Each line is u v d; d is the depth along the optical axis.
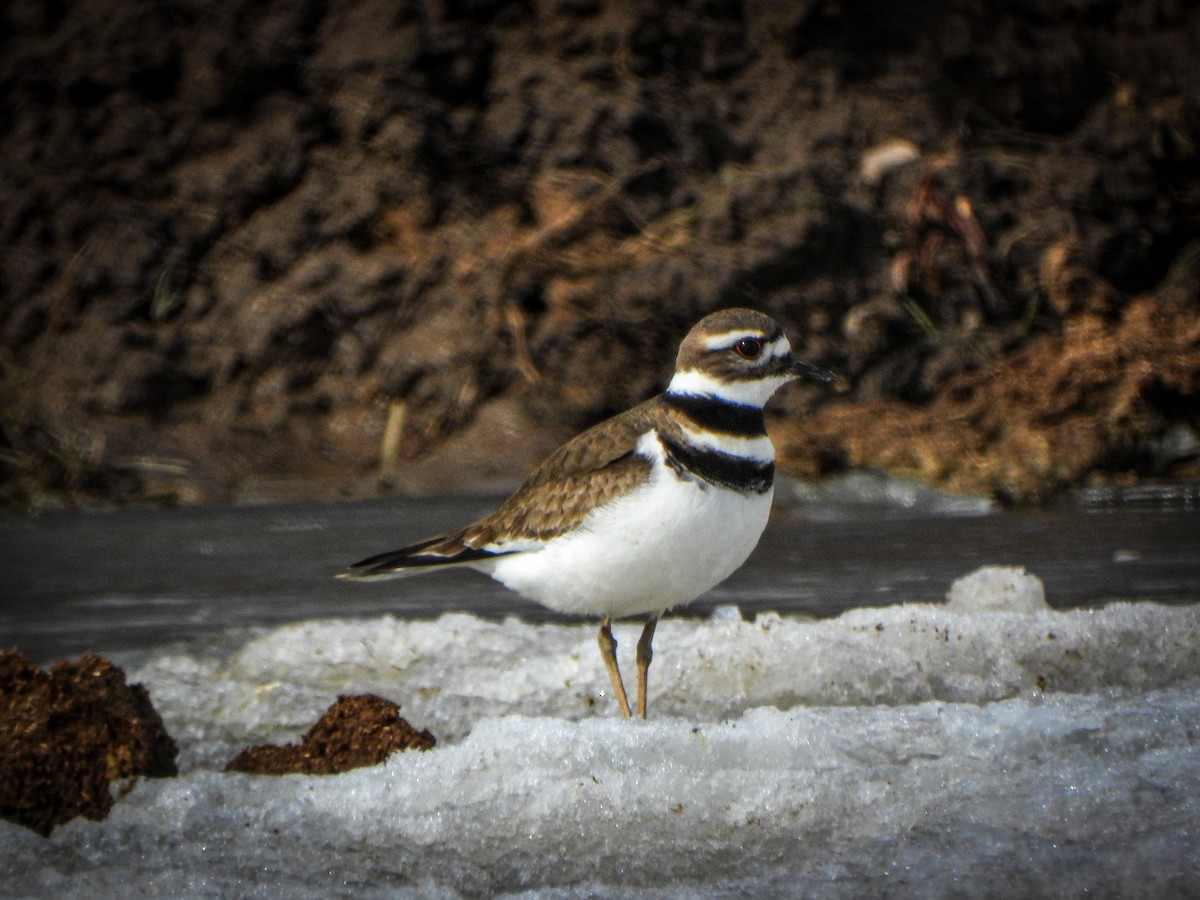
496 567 8.44
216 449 14.76
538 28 16.56
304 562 12.07
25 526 13.34
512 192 16.08
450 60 16.31
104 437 14.77
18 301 15.74
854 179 16.19
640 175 16.02
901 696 8.41
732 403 7.96
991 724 7.32
